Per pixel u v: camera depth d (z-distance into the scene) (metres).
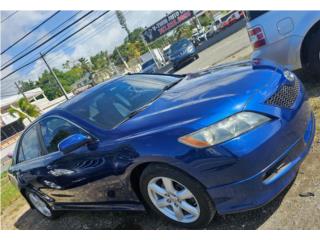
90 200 3.81
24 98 39.03
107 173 3.30
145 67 30.98
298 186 3.12
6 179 11.63
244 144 2.59
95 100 3.89
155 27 33.66
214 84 3.28
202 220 2.97
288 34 4.93
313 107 4.53
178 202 3.03
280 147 2.71
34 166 4.29
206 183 2.71
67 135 3.72
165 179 2.96
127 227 3.64
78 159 3.52
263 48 5.16
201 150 2.63
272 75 3.19
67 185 3.87
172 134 2.77
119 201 3.50
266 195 2.70
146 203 3.40
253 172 2.60
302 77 5.70
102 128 3.43
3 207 6.75
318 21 4.73
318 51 4.86
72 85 52.72
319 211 2.75
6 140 36.94
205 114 2.75
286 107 2.94
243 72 3.37
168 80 4.25
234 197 2.68
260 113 2.73
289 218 2.82
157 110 3.25
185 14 33.47
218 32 33.34
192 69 16.36
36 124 4.40
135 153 2.95
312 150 3.54
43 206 4.86
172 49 21.27
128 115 3.48
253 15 5.12
